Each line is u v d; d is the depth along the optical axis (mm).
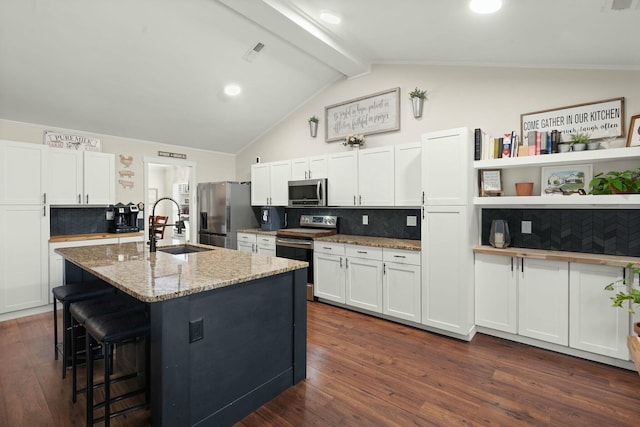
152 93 3865
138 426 1735
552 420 1770
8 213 3291
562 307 2492
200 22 3021
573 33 2207
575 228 2686
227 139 5379
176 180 8820
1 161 3254
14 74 3158
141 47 3178
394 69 3805
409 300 3082
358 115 4148
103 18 2789
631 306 2223
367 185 3650
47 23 2729
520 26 2285
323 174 4090
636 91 2420
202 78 3811
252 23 3107
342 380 2195
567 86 2699
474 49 2887
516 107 2957
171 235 8906
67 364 2260
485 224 3109
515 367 2338
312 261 3916
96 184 3996
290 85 4348
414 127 3658
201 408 1629
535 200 2613
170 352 1489
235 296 1792
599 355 2381
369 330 3051
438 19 2447
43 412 1833
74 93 3576
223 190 4938
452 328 2824
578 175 2637
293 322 2150
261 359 1941
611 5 1797
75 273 2785
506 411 1849
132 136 4637
